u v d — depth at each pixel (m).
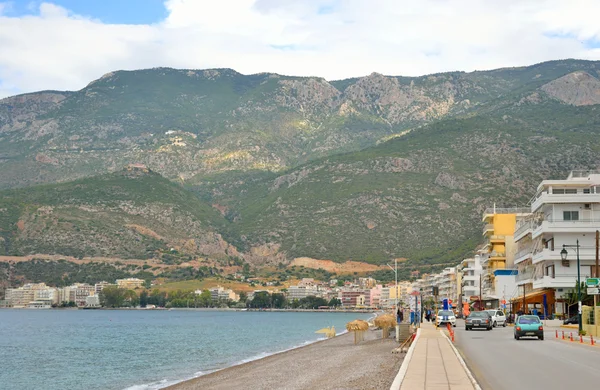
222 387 44.59
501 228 135.62
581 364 33.88
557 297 88.94
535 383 26.78
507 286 122.12
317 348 82.31
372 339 87.19
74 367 73.88
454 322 81.69
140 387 52.59
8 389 56.12
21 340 125.69
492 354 39.66
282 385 41.09
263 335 139.12
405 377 27.84
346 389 33.22
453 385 25.58
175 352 93.56
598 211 89.62
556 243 88.94
